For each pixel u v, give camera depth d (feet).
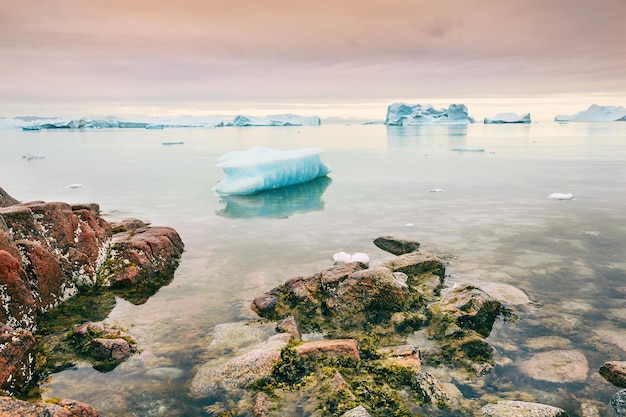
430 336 16.53
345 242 29.22
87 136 188.44
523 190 48.16
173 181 59.31
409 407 12.43
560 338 16.25
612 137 142.00
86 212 23.68
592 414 12.14
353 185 54.44
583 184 51.49
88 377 13.99
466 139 144.25
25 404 10.44
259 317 18.37
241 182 49.67
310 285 20.12
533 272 23.03
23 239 18.79
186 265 24.95
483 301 18.01
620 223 32.96
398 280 19.29
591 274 22.67
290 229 33.06
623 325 17.21
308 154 57.16
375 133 201.98
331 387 13.11
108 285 21.20
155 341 16.26
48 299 18.74
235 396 12.99
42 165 79.46
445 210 38.63
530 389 13.28
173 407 12.59
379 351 15.31
